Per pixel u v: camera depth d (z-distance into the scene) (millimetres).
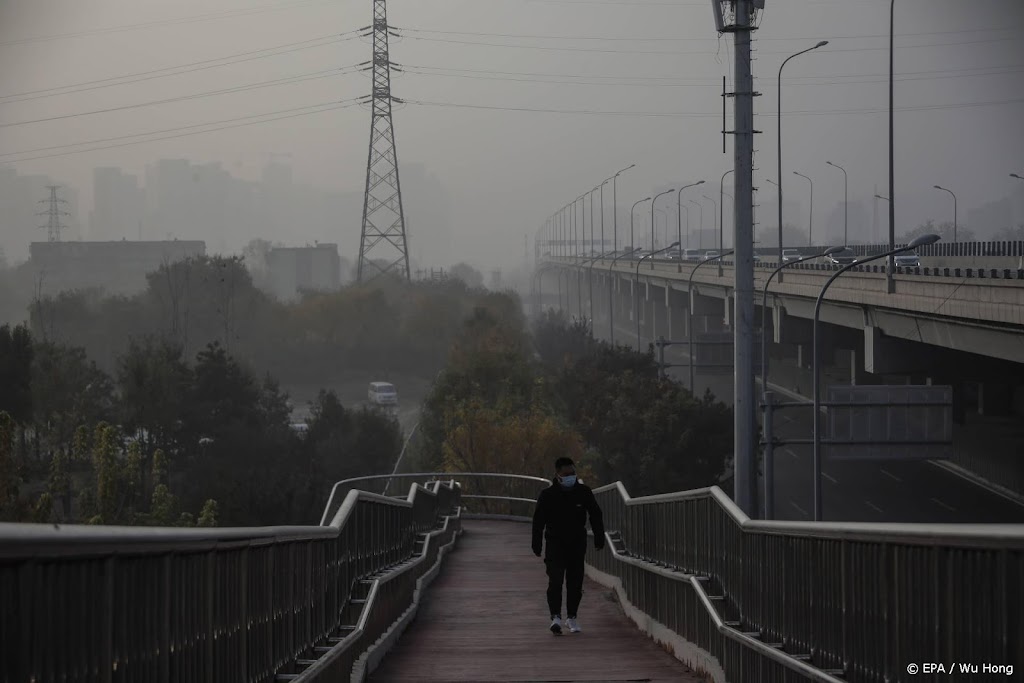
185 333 109625
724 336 73062
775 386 105875
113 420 70812
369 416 83812
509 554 30766
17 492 37719
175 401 72438
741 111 23750
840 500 65062
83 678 5031
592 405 74125
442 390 79438
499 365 81250
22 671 4449
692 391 71562
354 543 12828
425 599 20297
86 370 72125
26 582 4492
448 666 12797
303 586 9805
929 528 6016
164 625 6066
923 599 6297
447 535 30062
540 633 15930
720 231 105438
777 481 71562
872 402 40156
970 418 75312
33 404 64500
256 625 8094
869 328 57781
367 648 12539
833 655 8133
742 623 11062
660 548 15891
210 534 6691
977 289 40156
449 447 68688
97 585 5195
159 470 50250
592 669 12539
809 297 64500
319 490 64250
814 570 8641
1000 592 5309
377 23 120500
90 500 48375
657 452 67562
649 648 14375
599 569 24422
